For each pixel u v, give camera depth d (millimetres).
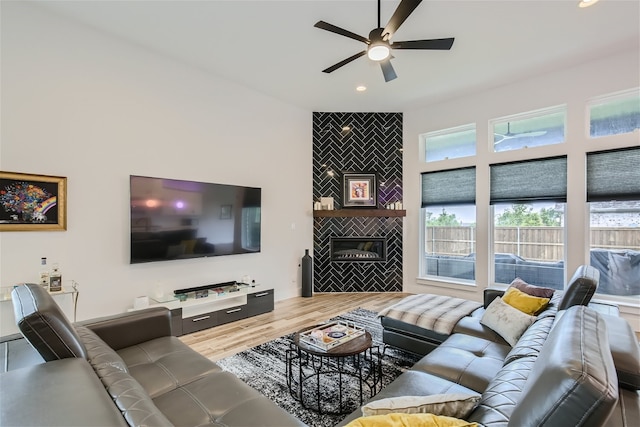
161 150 3592
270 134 4766
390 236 5414
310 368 2639
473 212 4801
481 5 2703
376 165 5461
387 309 2984
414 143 5324
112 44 3229
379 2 2541
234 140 4309
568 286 2197
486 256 4562
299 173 5223
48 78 2852
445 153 5090
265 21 2967
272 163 4801
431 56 3553
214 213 3982
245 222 4336
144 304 3307
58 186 2898
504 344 2246
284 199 4977
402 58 3594
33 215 2771
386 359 2834
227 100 4219
